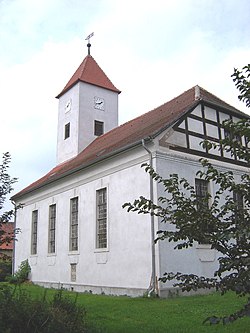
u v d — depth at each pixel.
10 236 8.12
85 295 15.41
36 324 6.27
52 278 20.11
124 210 15.54
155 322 8.73
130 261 14.83
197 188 15.41
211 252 14.99
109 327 8.18
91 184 17.95
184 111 15.54
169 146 14.93
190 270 14.19
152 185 14.27
